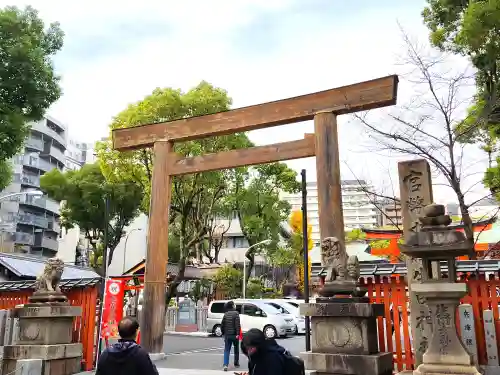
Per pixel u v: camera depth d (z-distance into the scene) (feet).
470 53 52.03
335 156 40.06
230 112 45.88
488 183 57.52
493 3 43.68
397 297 34.68
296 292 161.58
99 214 121.60
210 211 95.71
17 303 48.32
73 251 190.49
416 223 31.22
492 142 59.72
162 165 47.39
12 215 159.02
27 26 60.80
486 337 31.86
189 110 78.23
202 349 63.62
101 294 45.85
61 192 120.88
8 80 57.77
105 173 85.15
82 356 41.32
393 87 39.52
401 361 33.50
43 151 180.75
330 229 38.01
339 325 29.99
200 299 121.49
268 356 15.67
